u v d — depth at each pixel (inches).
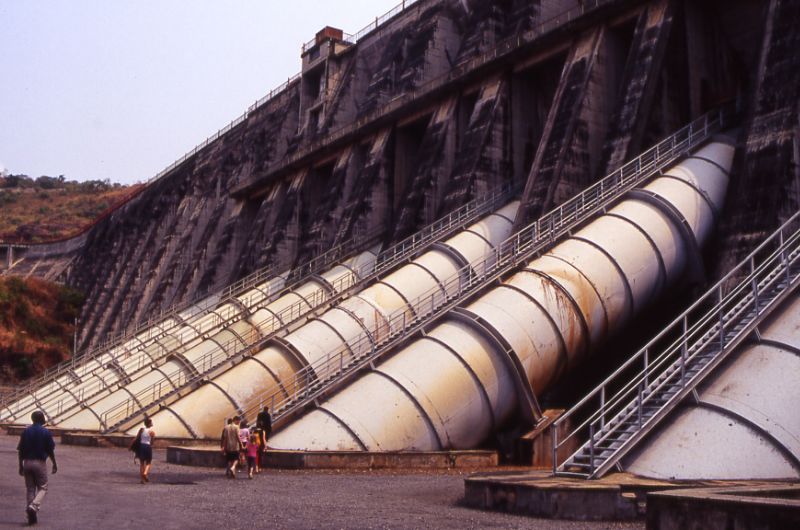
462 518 525.7
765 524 355.9
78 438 1378.0
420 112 2043.6
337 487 735.7
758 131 1115.9
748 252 1051.3
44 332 3558.1
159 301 3132.4
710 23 1423.5
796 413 590.9
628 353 1170.6
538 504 530.9
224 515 543.2
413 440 943.7
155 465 995.3
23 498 642.8
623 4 1460.4
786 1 1163.9
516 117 1738.4
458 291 1151.6
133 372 1756.9
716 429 596.4
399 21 2677.2
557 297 1027.9
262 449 904.9
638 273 1082.1
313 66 2945.4
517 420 999.6
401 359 1011.3
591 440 579.8
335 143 2345.0
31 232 6791.3
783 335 658.2
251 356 1327.5
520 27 1796.3
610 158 1322.6
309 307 1625.2
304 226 2484.0
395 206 2089.1
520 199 1610.5
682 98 1362.0
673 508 402.6
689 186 1155.3
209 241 3036.4
